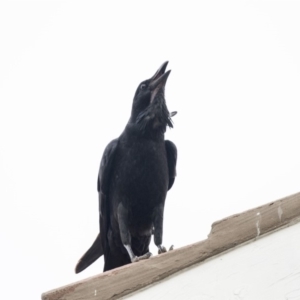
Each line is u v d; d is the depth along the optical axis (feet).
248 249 50.26
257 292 48.88
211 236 49.32
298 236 51.72
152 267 46.93
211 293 48.01
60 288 43.29
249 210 50.70
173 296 47.11
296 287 49.85
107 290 44.91
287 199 52.13
